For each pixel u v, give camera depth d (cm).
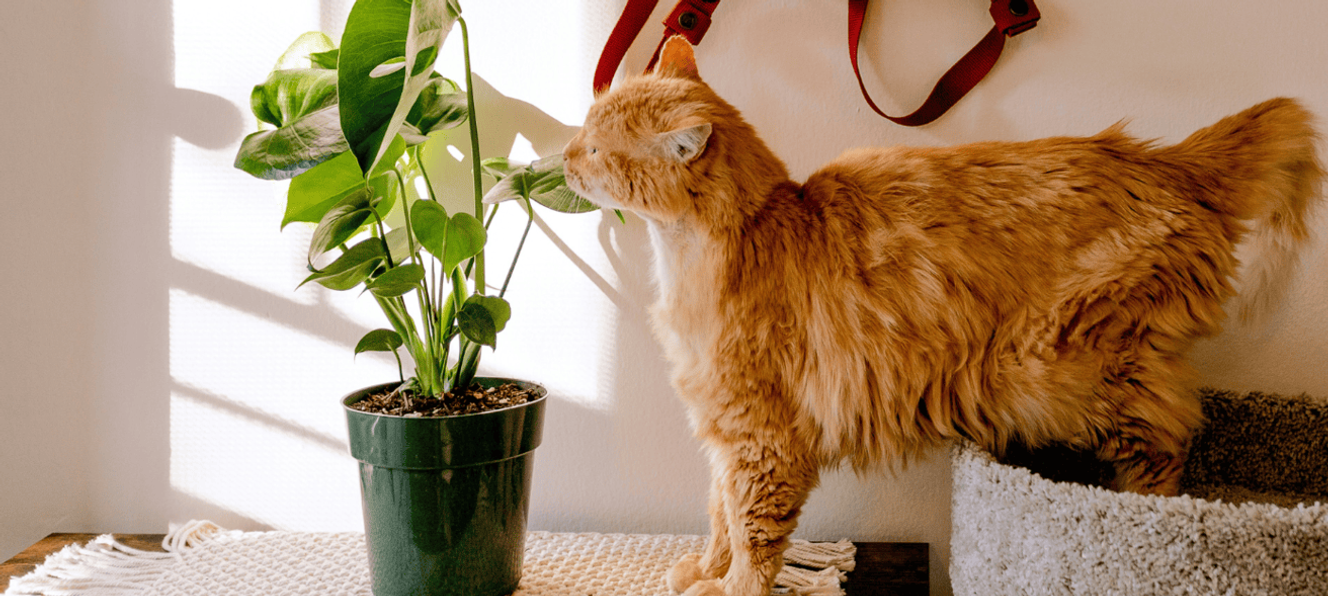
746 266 89
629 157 88
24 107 125
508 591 104
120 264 127
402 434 92
